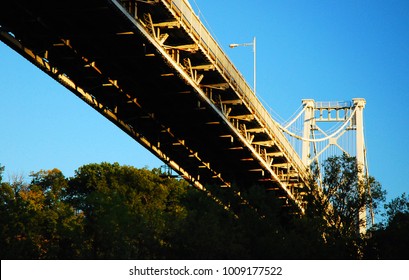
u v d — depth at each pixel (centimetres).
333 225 7556
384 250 7169
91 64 6019
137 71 6241
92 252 6059
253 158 8719
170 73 6250
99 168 14025
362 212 7919
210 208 6919
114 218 6128
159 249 6184
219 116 7169
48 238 6562
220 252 6291
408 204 7344
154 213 6756
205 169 9056
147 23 5653
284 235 7244
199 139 8044
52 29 5531
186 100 6900
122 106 6969
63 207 6938
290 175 9869
